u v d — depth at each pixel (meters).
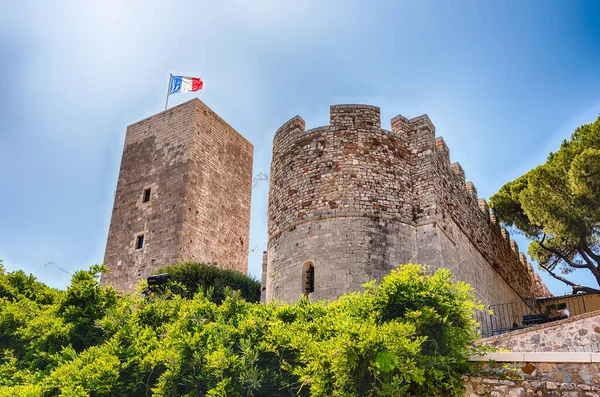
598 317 11.61
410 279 10.27
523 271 34.50
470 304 9.83
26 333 12.93
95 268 14.45
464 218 23.47
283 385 9.52
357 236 18.67
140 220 32.38
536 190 26.97
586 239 26.56
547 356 8.72
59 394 9.83
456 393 8.88
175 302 13.57
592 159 23.83
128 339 11.55
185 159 32.59
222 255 33.25
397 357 8.58
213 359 9.31
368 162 20.02
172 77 37.56
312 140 20.88
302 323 10.95
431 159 20.59
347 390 8.76
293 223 19.92
